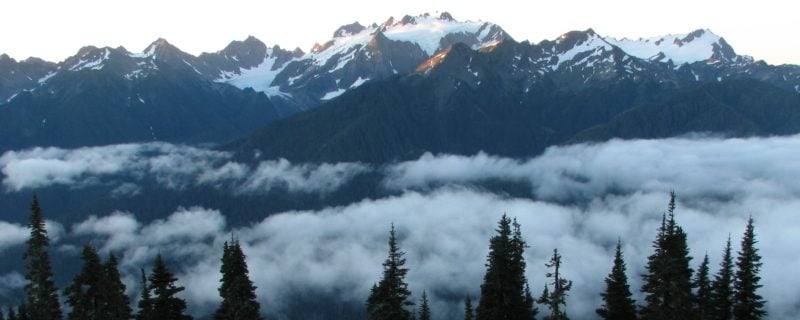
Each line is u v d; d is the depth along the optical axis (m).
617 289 41.59
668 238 34.44
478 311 40.72
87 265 45.12
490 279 40.00
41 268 47.53
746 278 40.59
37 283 47.59
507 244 40.00
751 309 40.16
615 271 42.09
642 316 37.03
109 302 45.16
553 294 37.09
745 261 40.78
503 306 39.88
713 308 40.19
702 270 41.16
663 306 34.75
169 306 41.66
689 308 34.44
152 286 41.75
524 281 41.41
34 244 47.38
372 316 42.00
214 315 42.91
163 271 41.94
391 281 41.62
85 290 45.84
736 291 41.09
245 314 41.31
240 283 41.81
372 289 42.84
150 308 41.38
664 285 34.44
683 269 34.16
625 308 41.25
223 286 42.84
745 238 41.12
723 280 41.12
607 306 42.12
